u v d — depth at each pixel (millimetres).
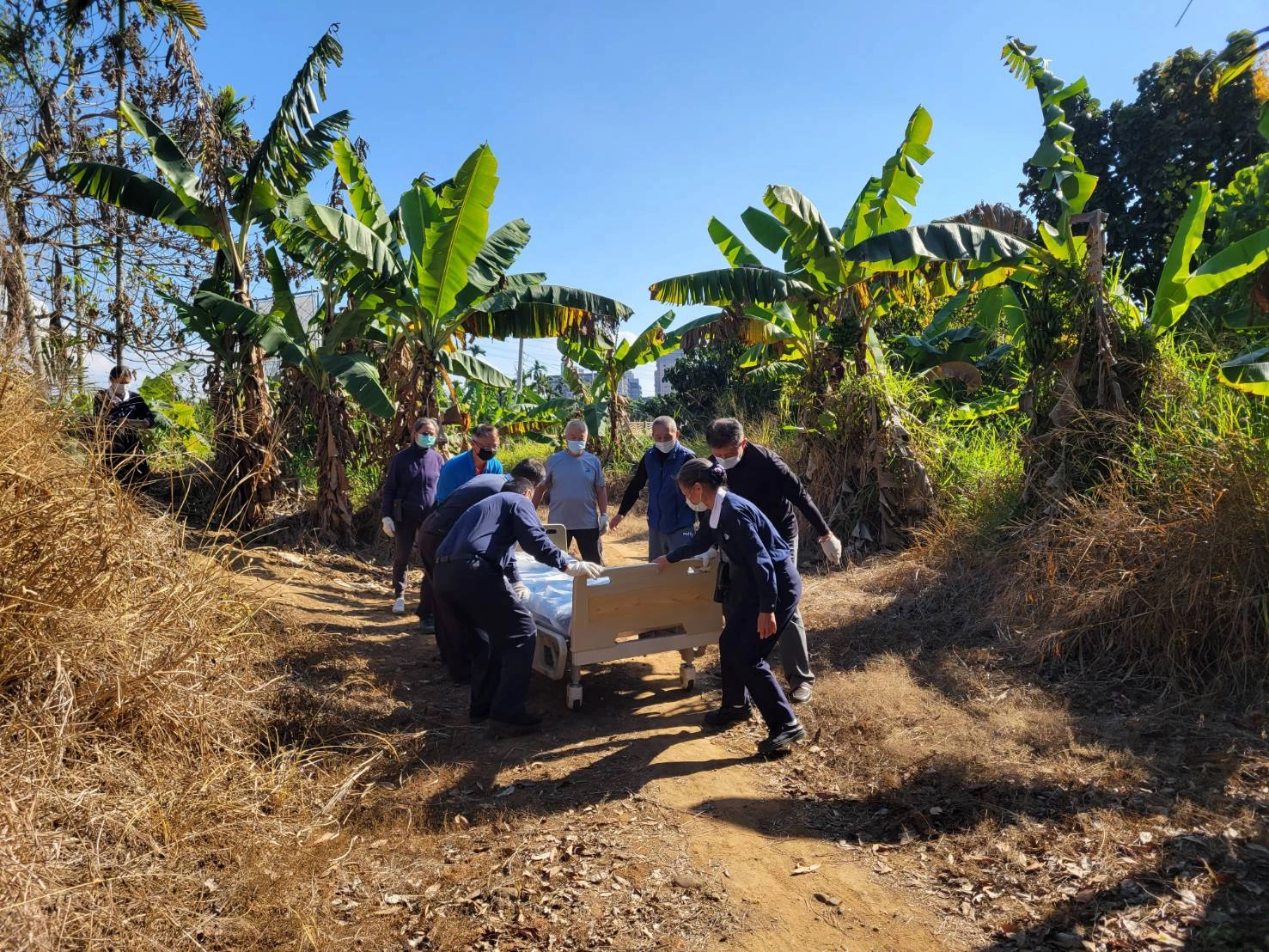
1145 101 18406
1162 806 3385
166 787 3172
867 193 9680
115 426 4609
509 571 4809
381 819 3609
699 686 5484
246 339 9188
